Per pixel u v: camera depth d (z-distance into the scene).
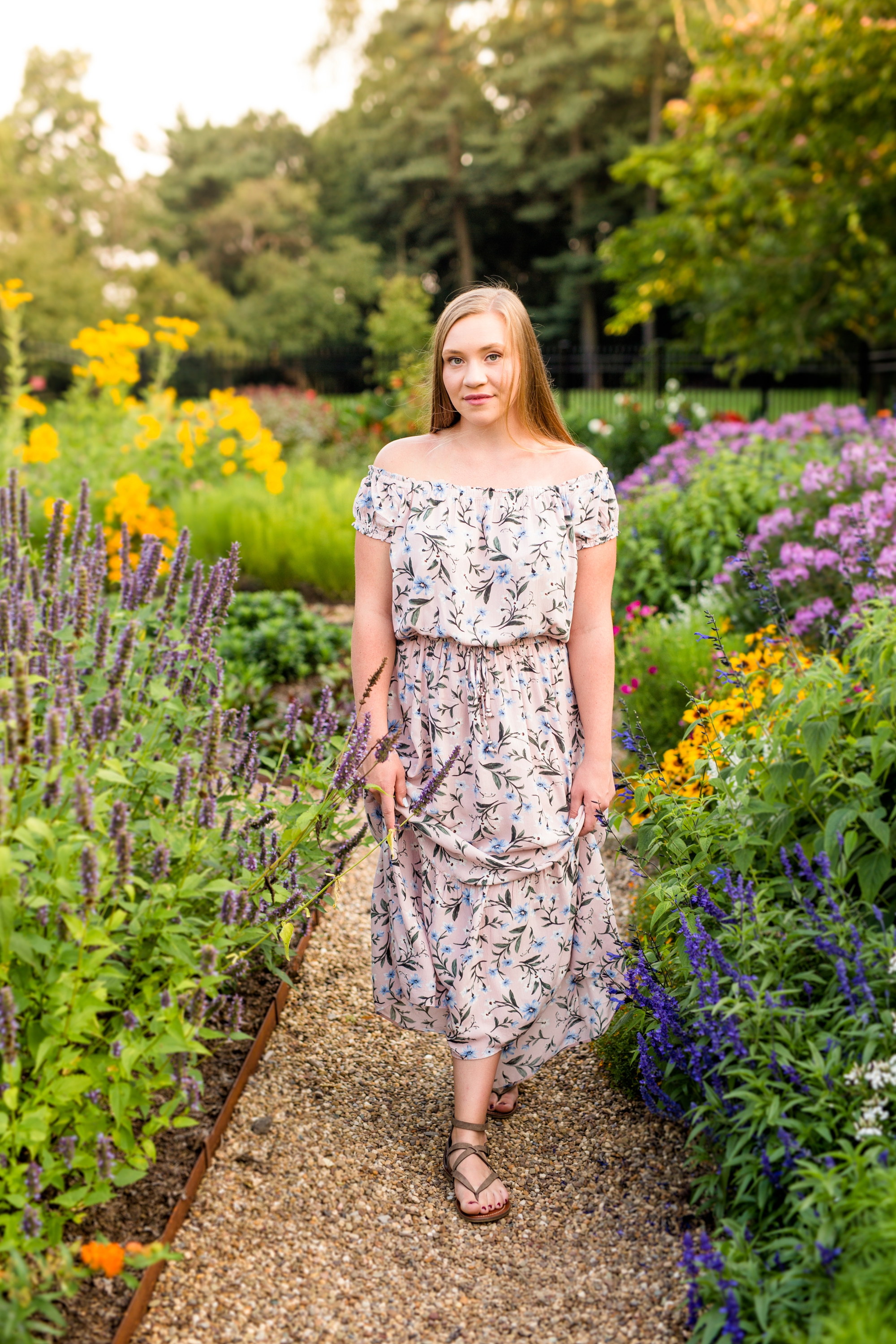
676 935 2.39
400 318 18.75
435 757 2.16
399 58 42.72
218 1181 2.08
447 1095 2.46
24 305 29.45
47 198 49.22
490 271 44.62
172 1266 1.86
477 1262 1.96
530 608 2.12
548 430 2.31
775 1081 1.87
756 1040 1.90
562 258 37.88
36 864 1.69
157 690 2.13
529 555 2.11
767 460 6.63
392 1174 2.18
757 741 2.49
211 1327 1.76
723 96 12.93
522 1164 2.24
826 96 11.47
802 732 2.24
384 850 2.29
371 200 46.75
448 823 2.18
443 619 2.12
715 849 2.38
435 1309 1.84
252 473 9.16
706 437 7.53
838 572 4.27
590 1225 2.05
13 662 2.00
